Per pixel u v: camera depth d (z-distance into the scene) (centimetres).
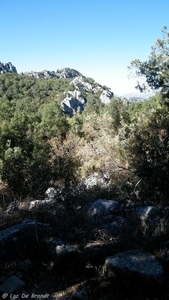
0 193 675
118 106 1442
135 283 245
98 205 428
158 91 841
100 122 1334
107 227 355
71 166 763
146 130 503
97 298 241
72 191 495
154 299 231
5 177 684
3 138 1333
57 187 661
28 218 401
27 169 691
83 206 448
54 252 292
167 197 421
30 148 1317
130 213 395
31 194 638
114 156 823
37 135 1569
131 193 462
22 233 316
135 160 491
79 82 14275
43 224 344
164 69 833
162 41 833
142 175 436
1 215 430
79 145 1315
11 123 1465
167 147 430
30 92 11162
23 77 13312
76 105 10775
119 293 243
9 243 305
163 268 254
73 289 255
